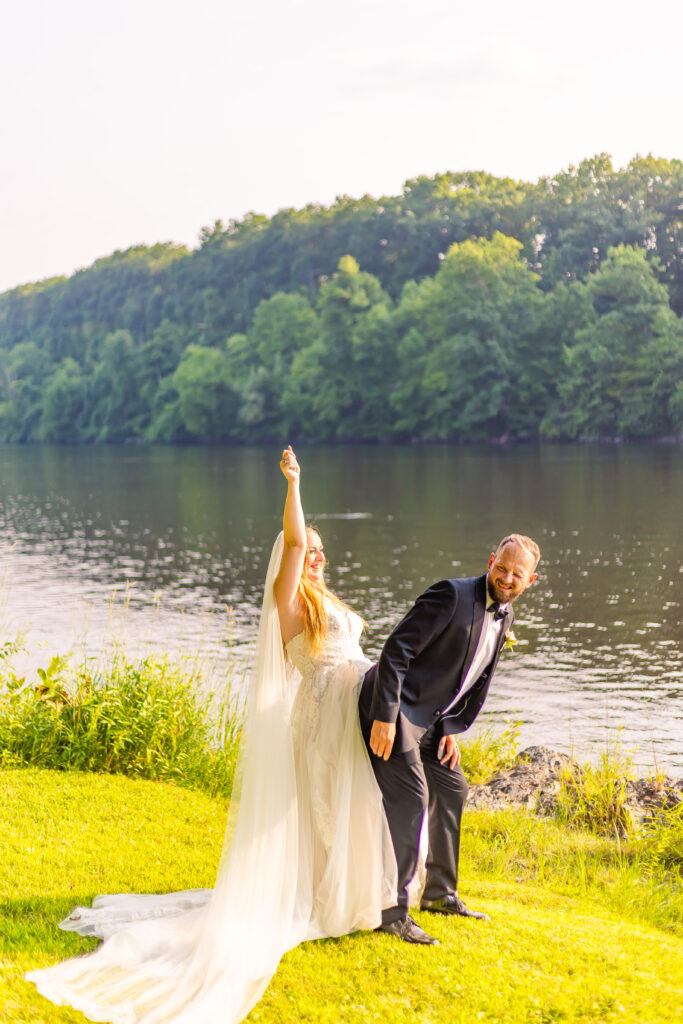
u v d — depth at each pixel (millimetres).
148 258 173500
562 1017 3549
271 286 130625
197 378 115688
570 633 20391
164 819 5602
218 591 27328
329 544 34125
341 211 129875
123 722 6734
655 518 37875
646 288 79125
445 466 67000
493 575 4055
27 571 31359
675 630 20453
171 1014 3420
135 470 79375
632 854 5879
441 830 4309
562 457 70125
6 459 103000
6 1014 3330
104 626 21781
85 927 4004
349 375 100250
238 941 3736
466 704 4301
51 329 169375
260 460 85938
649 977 3895
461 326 89250
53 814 5516
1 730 6660
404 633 3982
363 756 4047
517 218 109062
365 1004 3557
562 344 83875
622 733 13672
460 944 4023
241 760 3992
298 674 4285
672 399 76375
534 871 5531
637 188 98812
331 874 3992
